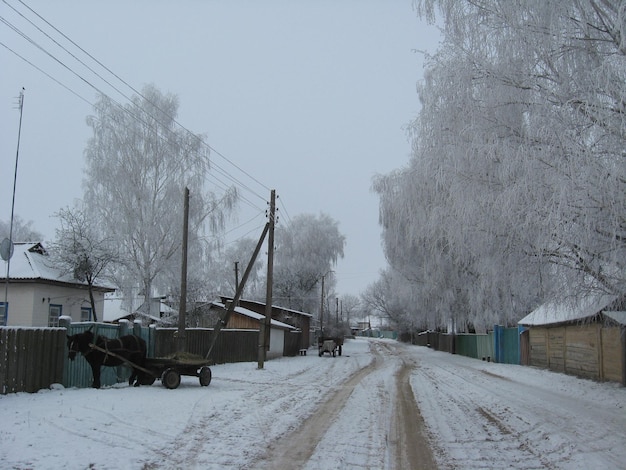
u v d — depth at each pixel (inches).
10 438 312.5
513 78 377.4
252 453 319.3
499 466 305.1
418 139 500.4
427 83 469.1
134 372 621.9
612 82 326.0
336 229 2719.0
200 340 963.3
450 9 413.7
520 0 360.8
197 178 1379.2
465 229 424.2
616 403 560.4
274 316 2003.0
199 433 366.3
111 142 1331.2
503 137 391.2
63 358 548.7
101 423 372.5
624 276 369.4
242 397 557.3
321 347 1716.3
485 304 1192.2
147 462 285.9
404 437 383.2
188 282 1385.3
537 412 502.9
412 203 603.8
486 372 1023.0
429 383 789.9
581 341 809.5
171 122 1398.9
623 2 315.6
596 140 338.6
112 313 1659.7
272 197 1115.3
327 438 370.6
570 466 304.8
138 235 1328.7
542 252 379.6
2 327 463.5
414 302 1469.0
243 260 2578.7
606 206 326.3
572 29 353.7
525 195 355.6
